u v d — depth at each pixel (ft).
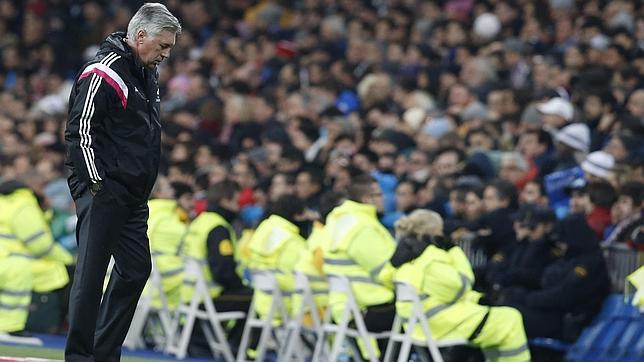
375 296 141.79
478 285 147.33
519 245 147.02
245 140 205.16
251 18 269.64
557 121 175.42
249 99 213.25
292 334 149.69
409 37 236.02
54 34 277.44
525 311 142.82
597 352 140.46
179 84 239.91
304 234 156.76
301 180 164.35
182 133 200.54
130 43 105.40
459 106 195.93
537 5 223.71
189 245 160.45
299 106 206.08
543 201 156.35
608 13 218.38
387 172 173.68
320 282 150.82
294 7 264.93
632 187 146.82
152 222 163.73
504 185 151.02
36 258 168.66
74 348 107.04
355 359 146.30
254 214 174.60
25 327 170.09
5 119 222.28
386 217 160.15
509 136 181.68
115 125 105.50
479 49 218.79
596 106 174.60
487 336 133.90
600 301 142.20
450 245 136.98
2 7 284.61
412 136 189.67
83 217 106.73
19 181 166.30
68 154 105.19
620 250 143.64
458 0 241.96
